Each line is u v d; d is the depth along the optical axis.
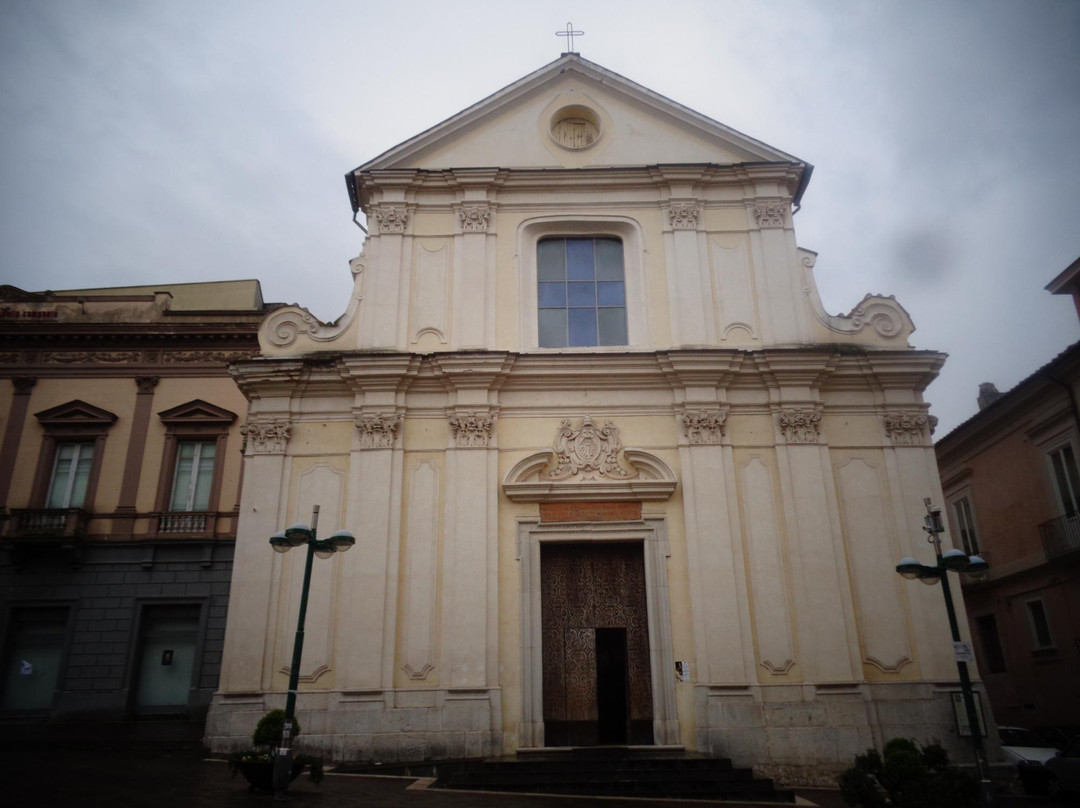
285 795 9.46
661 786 11.10
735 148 16.55
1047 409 18.36
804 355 14.59
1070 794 12.16
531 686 13.03
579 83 16.98
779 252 15.80
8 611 18.11
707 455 14.26
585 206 16.19
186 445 19.56
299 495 14.16
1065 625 17.94
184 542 18.44
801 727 12.70
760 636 13.29
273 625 13.38
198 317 20.45
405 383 14.59
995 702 21.00
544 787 11.05
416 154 16.36
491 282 15.54
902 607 13.57
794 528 13.86
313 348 15.09
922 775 9.00
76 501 19.03
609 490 14.05
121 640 17.94
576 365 14.62
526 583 13.61
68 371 19.88
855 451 14.58
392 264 15.60
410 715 12.72
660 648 13.29
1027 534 19.34
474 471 14.05
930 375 14.80
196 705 17.39
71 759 12.62
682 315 15.30
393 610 13.30
